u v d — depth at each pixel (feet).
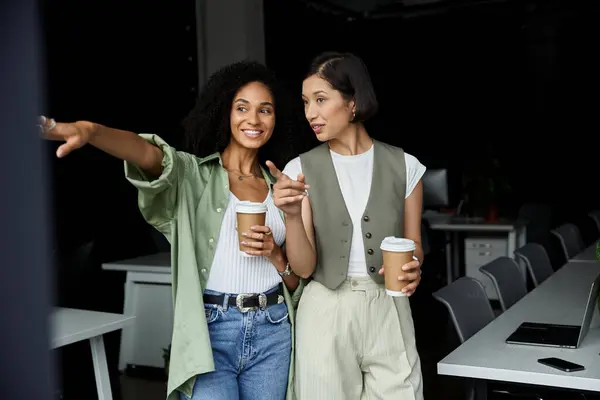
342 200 5.84
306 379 5.74
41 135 3.07
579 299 9.66
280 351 5.88
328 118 5.67
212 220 5.71
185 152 6.14
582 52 25.09
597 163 25.25
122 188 16.26
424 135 27.66
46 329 3.09
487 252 19.49
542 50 25.61
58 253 14.47
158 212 5.60
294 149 6.60
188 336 5.43
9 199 3.07
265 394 5.85
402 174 6.02
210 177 5.84
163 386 13.35
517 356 6.81
